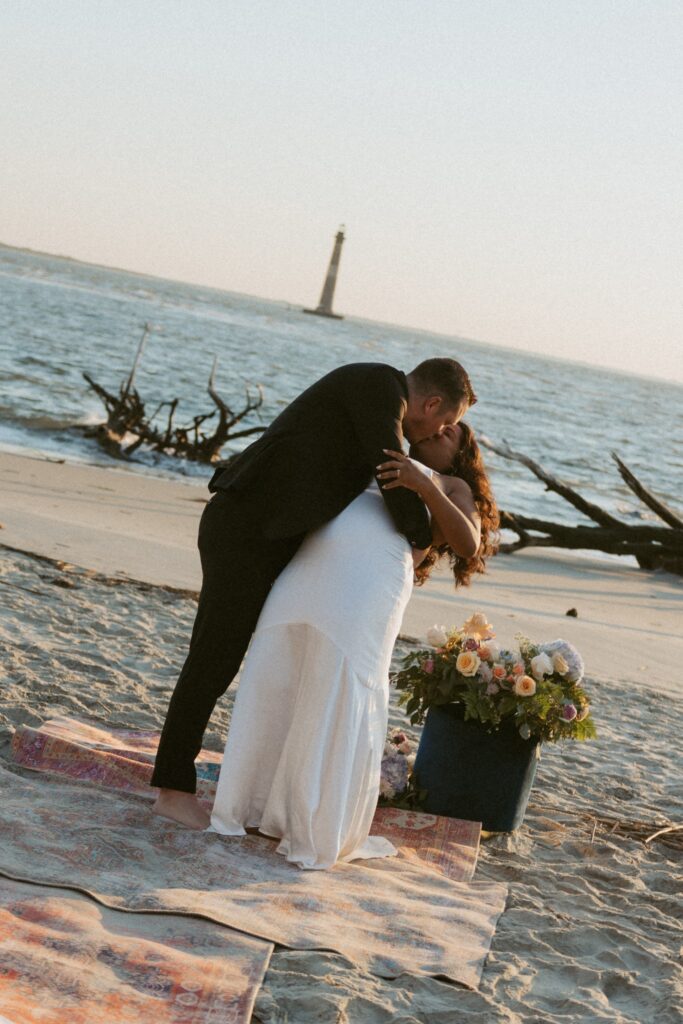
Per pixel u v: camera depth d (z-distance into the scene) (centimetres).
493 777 479
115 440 2008
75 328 5022
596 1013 331
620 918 415
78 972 292
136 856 383
